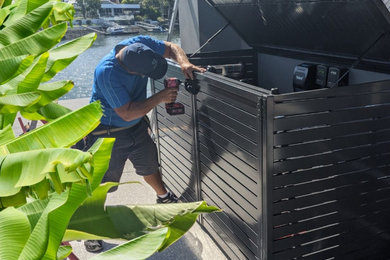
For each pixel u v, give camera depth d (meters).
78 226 1.10
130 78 3.04
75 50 1.10
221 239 3.07
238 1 3.36
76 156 0.67
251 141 2.37
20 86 0.99
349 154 2.36
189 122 3.18
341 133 2.29
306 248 2.50
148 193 3.88
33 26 0.98
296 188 2.33
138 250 0.89
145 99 3.09
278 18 3.26
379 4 2.15
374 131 2.36
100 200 1.14
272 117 2.14
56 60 1.07
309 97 2.16
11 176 0.70
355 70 3.08
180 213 1.15
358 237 2.60
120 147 3.31
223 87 2.55
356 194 2.48
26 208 0.91
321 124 2.24
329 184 2.39
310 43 3.36
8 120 1.11
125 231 1.13
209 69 3.31
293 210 2.38
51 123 0.81
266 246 2.42
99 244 3.14
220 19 4.86
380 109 2.32
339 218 2.50
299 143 2.24
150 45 3.27
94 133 3.26
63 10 1.06
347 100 2.23
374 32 2.53
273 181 2.28
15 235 0.70
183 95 3.18
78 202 0.87
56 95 1.08
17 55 0.92
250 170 2.44
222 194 2.91
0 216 0.72
